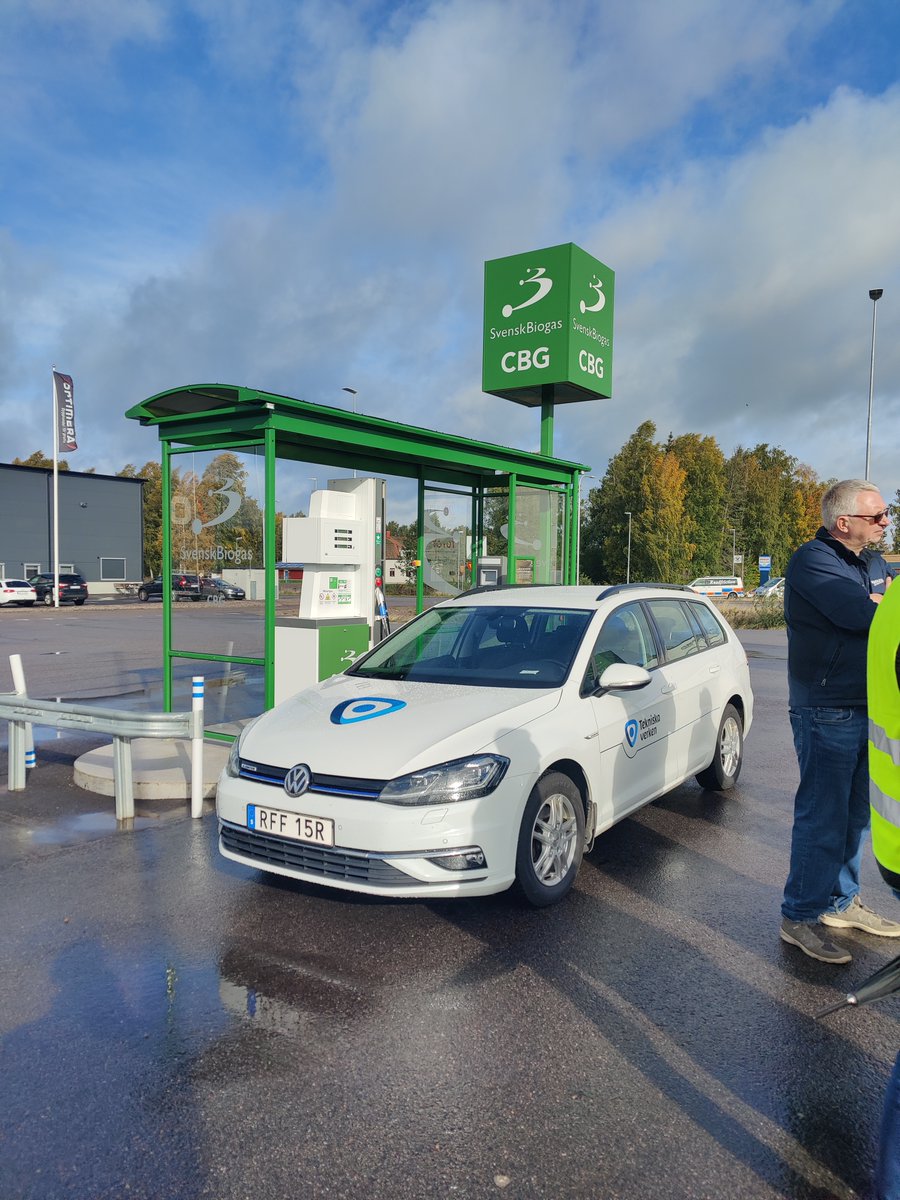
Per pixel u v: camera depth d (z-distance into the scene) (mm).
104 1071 2764
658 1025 3049
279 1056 2848
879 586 3498
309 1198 2207
